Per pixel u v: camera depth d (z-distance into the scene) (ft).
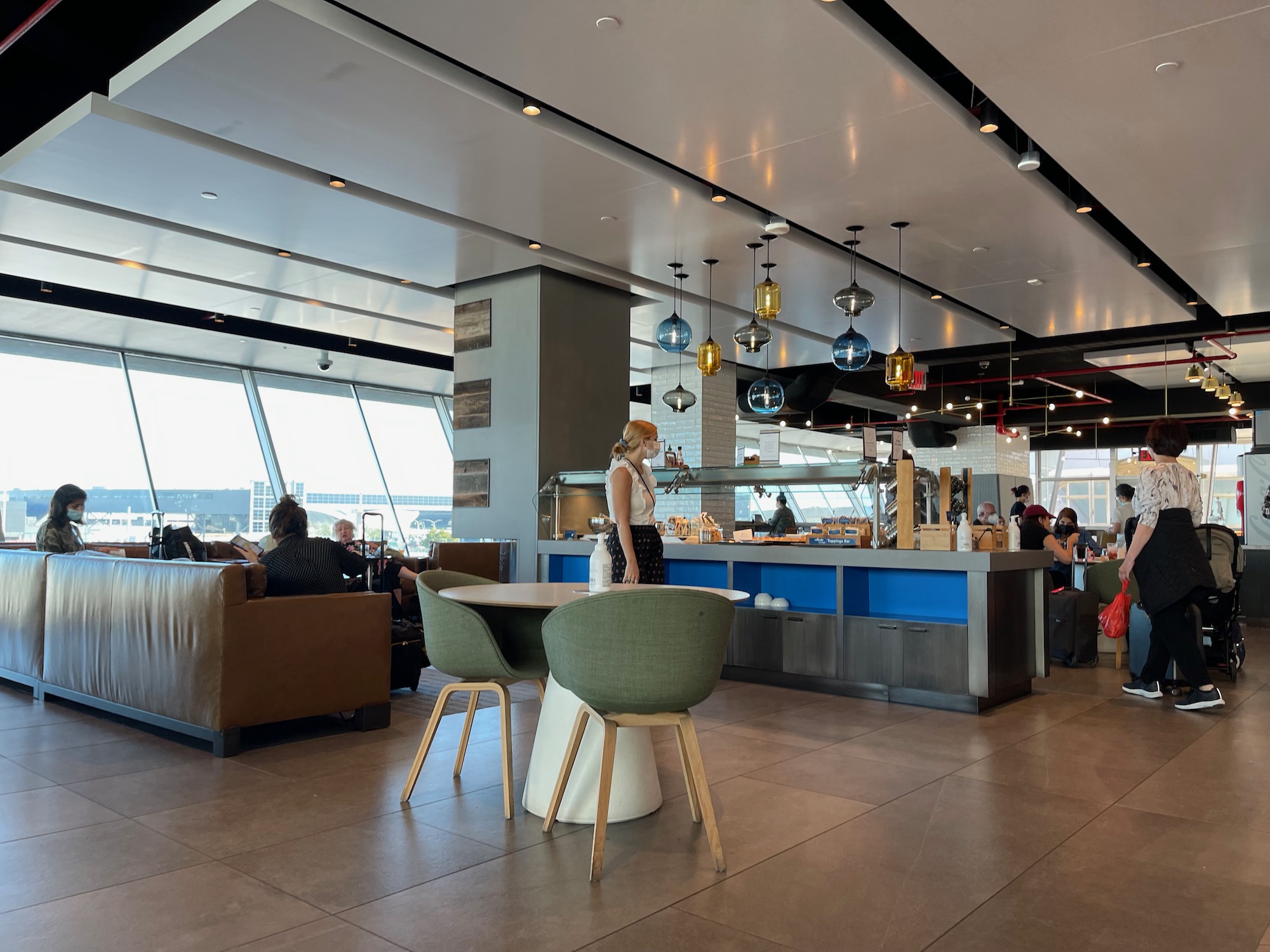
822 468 18.47
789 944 7.00
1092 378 44.24
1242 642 20.67
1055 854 8.96
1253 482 32.24
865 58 13.21
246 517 37.81
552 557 22.80
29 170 17.94
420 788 11.16
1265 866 8.66
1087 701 16.96
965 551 16.28
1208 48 12.89
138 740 13.61
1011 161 17.04
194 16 14.48
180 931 7.17
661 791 11.00
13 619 17.39
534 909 7.63
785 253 22.76
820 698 17.02
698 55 13.17
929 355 37.81
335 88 14.33
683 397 26.48
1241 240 21.04
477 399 26.43
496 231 22.06
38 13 13.91
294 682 13.32
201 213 20.31
